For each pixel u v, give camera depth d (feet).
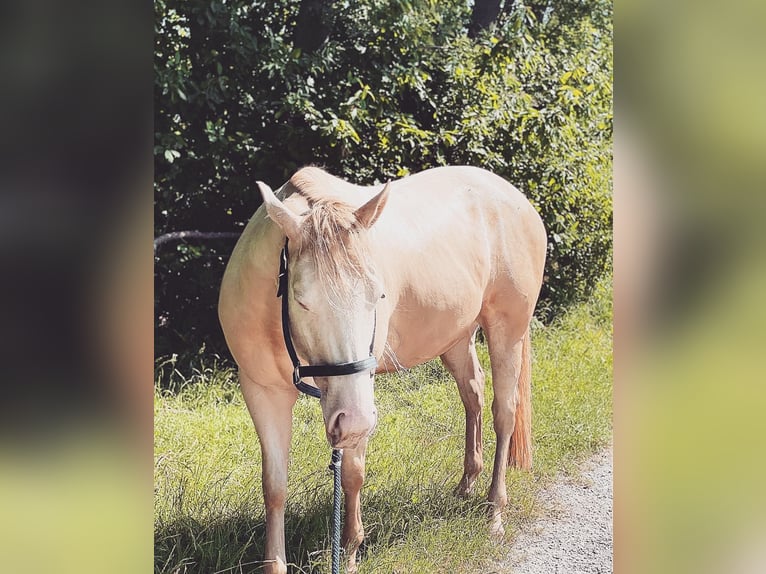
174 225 20.62
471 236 11.26
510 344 12.13
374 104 21.18
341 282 7.00
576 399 17.38
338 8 21.56
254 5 20.93
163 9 18.47
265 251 8.07
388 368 10.32
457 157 23.24
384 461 13.23
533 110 23.90
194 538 9.76
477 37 27.20
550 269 27.37
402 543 10.65
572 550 11.41
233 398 16.88
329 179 9.42
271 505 8.75
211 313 20.24
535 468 14.15
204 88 18.81
